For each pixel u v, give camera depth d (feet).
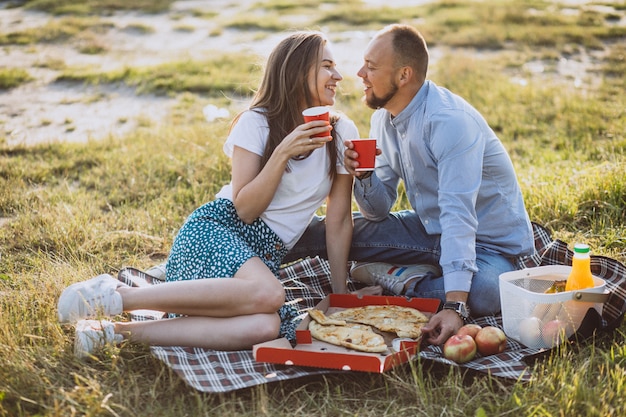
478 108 29.30
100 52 45.29
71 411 9.18
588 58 39.19
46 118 30.63
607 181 17.07
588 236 15.35
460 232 11.39
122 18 58.03
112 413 9.09
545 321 10.75
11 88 36.09
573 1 57.36
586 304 10.81
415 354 10.35
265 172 11.28
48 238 16.12
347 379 10.30
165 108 32.14
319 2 62.59
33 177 21.06
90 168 22.52
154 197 19.60
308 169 11.87
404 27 11.93
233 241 11.37
